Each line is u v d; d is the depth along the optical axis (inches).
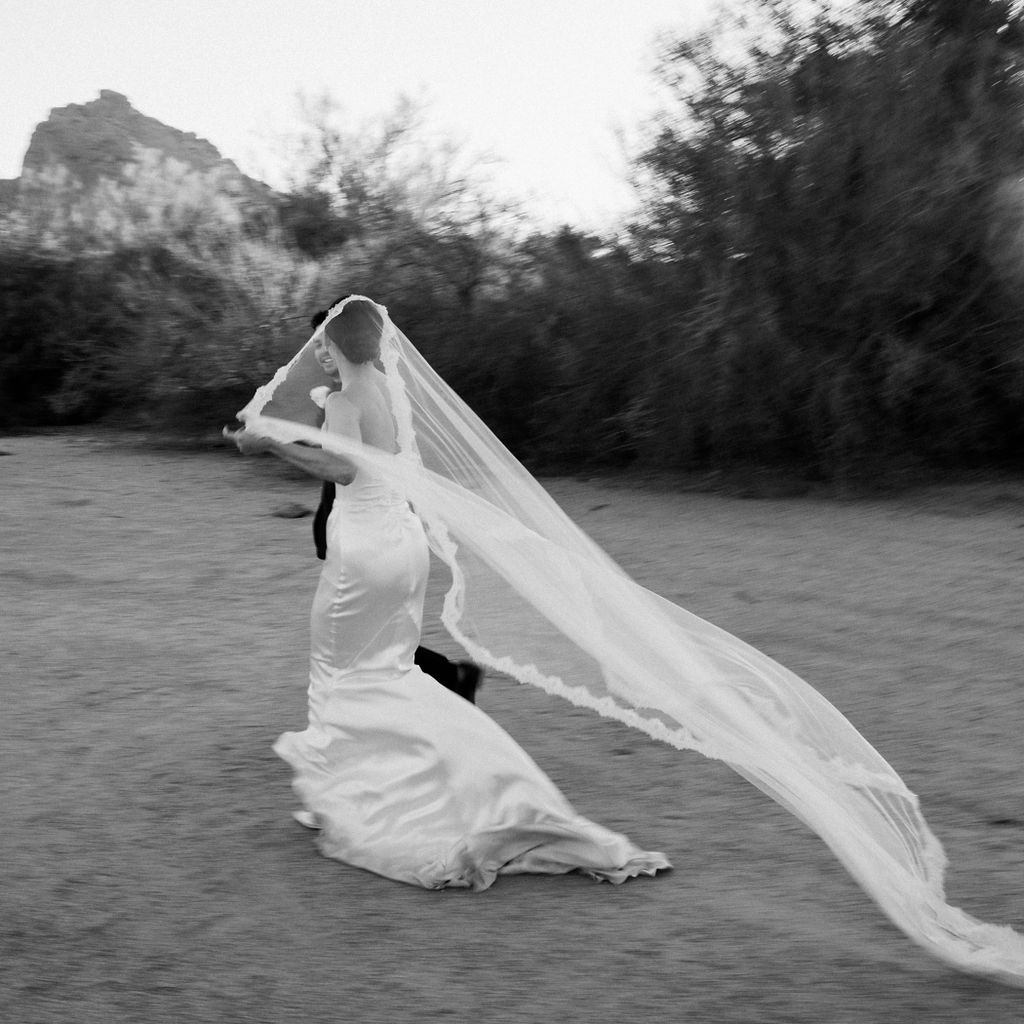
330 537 182.5
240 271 785.6
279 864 169.6
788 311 560.1
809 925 150.1
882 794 159.9
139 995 133.4
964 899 158.2
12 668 270.8
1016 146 550.9
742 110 590.9
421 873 162.2
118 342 944.3
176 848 174.9
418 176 762.8
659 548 422.6
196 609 330.6
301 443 187.9
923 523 454.0
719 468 590.9
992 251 531.5
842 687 256.7
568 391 647.8
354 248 759.7
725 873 166.1
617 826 183.2
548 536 173.9
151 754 215.3
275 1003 131.6
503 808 166.2
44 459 727.7
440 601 336.5
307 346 182.9
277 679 263.1
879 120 548.1
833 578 365.4
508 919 152.2
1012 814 185.9
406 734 173.3
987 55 574.9
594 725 230.7
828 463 550.0
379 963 140.8
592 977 137.0
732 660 170.4
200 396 795.4
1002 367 546.0
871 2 595.2
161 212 1059.9
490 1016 128.6
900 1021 127.6
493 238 729.0
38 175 1154.0
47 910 154.4
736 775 203.3
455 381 692.1
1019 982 135.0
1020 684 253.6
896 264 530.0
